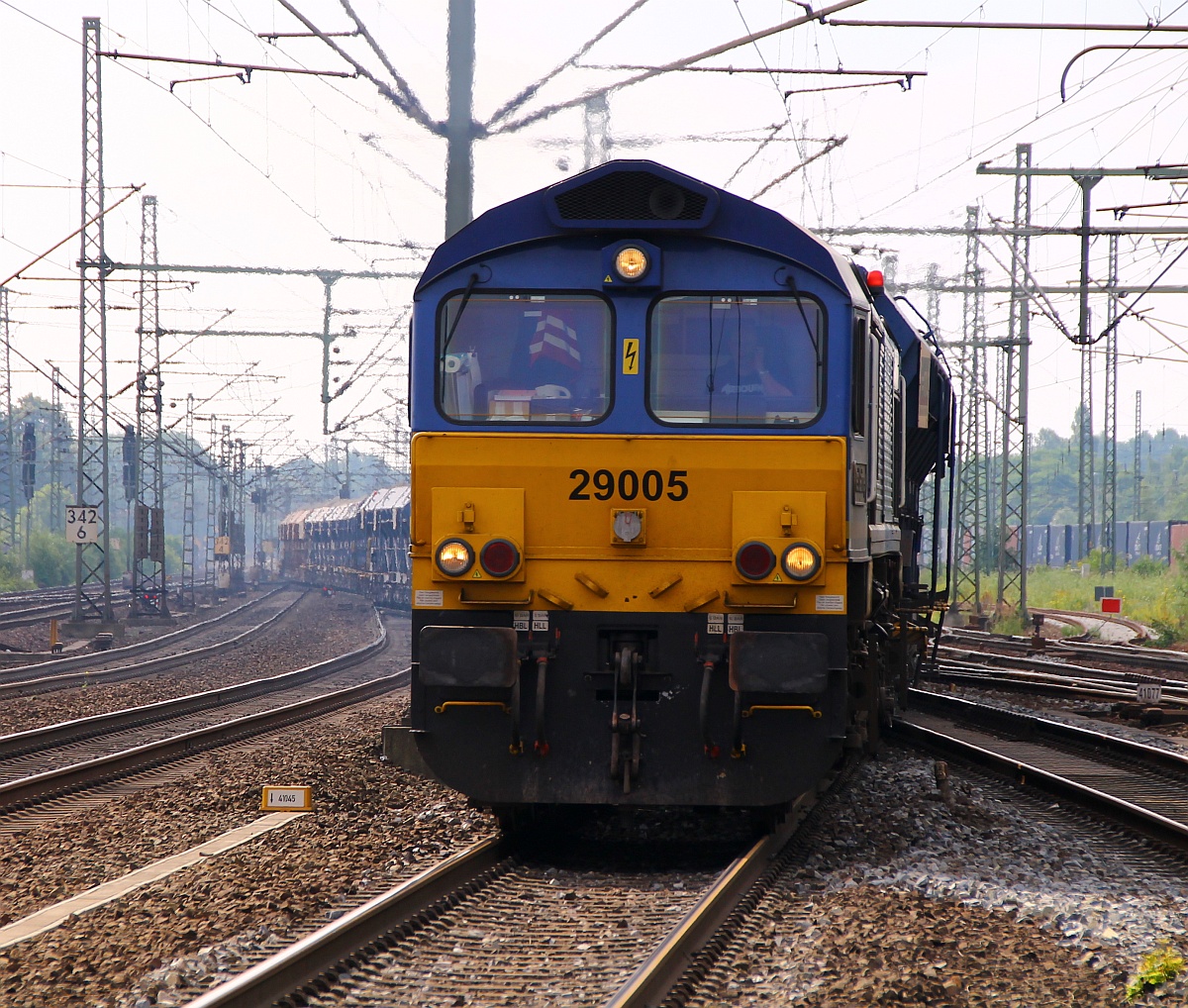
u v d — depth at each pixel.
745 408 30.92
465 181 83.44
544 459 30.80
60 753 55.16
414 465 31.06
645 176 31.16
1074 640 123.94
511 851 30.80
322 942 21.44
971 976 21.73
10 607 179.75
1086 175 95.00
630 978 20.33
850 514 31.05
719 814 35.69
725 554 30.53
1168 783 45.94
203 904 26.73
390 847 32.25
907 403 51.31
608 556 30.62
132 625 151.25
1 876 31.42
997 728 61.88
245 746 55.12
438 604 30.91
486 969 22.22
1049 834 34.50
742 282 31.20
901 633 52.09
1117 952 23.59
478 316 31.48
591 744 30.67
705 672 30.16
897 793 38.75
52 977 22.25
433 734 31.05
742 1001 20.75
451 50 81.69
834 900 26.39
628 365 31.03
